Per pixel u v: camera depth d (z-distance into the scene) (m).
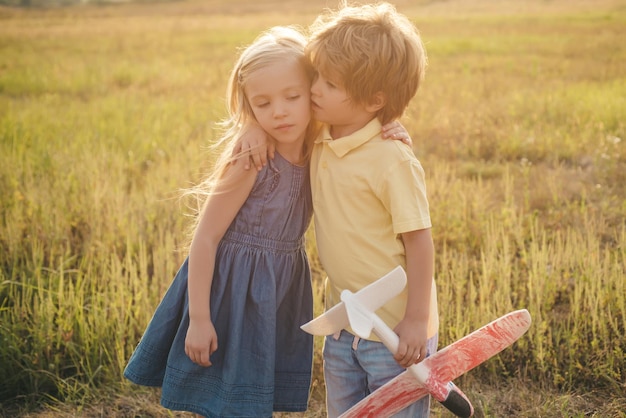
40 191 5.44
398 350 2.14
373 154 2.20
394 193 2.16
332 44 2.12
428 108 9.53
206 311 2.25
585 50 16.19
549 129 8.03
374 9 2.22
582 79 11.93
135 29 28.66
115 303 3.67
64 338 3.45
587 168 6.65
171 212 5.31
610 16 25.86
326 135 2.27
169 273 4.07
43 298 3.84
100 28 29.47
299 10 44.69
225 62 15.77
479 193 5.61
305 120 2.23
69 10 50.84
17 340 3.42
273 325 2.32
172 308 2.39
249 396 2.32
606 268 3.92
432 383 2.19
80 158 6.50
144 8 53.00
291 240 2.38
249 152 2.22
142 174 6.54
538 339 3.30
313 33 2.22
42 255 4.29
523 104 9.40
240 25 31.00
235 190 2.25
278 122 2.19
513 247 4.65
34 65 15.33
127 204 5.32
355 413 2.30
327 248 2.30
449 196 5.57
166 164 6.66
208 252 2.26
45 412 3.13
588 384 3.22
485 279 3.88
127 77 13.42
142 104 10.16
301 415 3.08
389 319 2.29
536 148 7.31
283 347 2.49
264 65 2.16
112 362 3.36
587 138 7.52
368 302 2.06
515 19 27.00
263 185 2.29
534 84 11.42
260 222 2.31
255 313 2.31
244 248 2.32
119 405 3.17
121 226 4.88
